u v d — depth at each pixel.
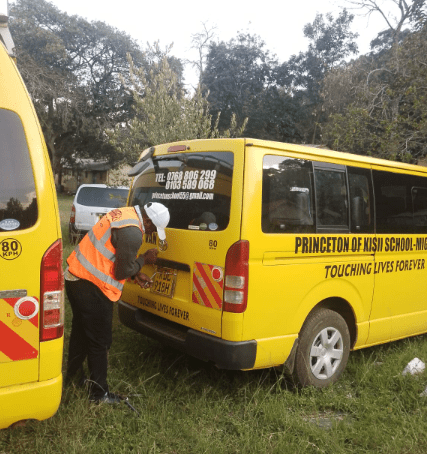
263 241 3.32
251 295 3.28
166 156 4.02
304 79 33.72
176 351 4.52
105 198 11.09
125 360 4.18
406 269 4.60
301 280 3.60
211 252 3.37
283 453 2.89
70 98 28.11
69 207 27.11
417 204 4.76
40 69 26.64
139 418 3.15
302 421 3.27
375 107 13.18
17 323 2.34
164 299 3.76
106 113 30.16
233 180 3.31
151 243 3.98
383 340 4.47
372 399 3.69
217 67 32.78
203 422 3.20
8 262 2.29
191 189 3.67
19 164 2.33
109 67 30.09
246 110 32.31
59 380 2.50
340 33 33.03
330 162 3.87
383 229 4.33
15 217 2.31
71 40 28.97
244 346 3.26
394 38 22.89
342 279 3.94
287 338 3.53
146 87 7.79
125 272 3.24
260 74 33.50
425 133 10.92
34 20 28.05
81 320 3.45
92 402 3.27
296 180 3.59
